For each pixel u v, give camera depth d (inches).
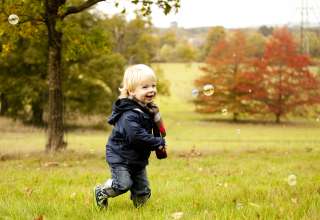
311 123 2541.8
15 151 722.2
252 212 186.9
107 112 1838.1
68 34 649.0
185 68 3919.8
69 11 610.9
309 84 2317.9
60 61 640.4
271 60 2335.1
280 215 181.8
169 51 3779.5
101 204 198.2
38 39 668.1
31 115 1888.5
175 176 344.5
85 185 296.0
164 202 220.5
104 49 675.4
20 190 272.8
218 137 1685.5
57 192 260.1
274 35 2373.3
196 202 216.1
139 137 185.5
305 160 500.4
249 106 2402.8
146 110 191.0
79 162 497.0
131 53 2369.6
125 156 193.0
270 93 2375.7
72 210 198.7
